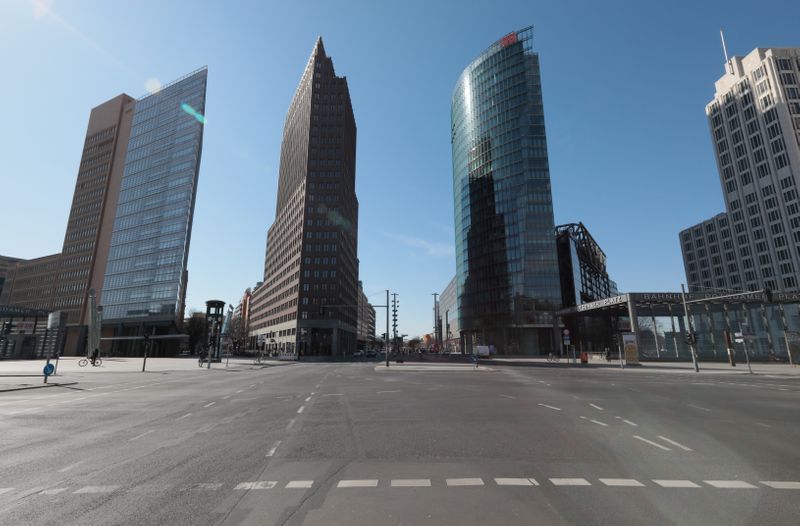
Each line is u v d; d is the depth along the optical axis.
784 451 7.91
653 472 6.55
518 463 7.05
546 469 6.69
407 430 9.91
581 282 111.88
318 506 5.08
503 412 12.77
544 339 89.56
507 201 99.19
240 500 5.31
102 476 6.38
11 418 11.88
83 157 145.12
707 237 139.88
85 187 141.00
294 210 113.44
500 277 96.56
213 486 5.88
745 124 117.19
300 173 112.25
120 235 125.94
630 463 7.06
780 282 106.44
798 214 103.12
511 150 101.25
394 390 19.89
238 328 137.25
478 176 107.75
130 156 133.12
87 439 9.07
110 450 8.05
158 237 116.38
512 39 108.00
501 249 97.62
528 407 13.90
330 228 102.38
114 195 132.38
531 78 103.25
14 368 36.38
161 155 125.12
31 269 143.50
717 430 9.93
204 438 9.10
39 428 10.37
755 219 113.75
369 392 18.95
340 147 108.31
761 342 49.91
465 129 115.44
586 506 5.10
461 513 4.86
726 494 5.56
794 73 109.69
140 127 134.25
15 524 4.62
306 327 96.38
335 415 12.23
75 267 132.38
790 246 104.50
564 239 103.50
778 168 108.06
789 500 5.34
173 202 116.75
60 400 16.05
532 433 9.55
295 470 6.64
